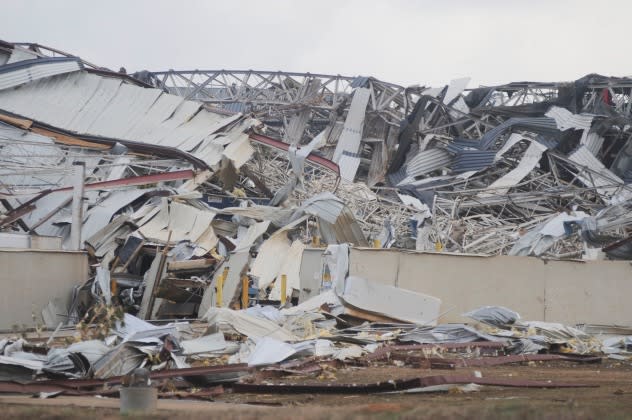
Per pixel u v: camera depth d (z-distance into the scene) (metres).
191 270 118.06
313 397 47.44
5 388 50.12
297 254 132.38
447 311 93.75
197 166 199.12
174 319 106.56
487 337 77.12
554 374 60.50
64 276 101.75
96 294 100.69
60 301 100.88
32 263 98.62
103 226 156.25
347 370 62.16
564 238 153.12
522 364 68.12
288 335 76.56
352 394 49.00
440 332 78.56
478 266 101.00
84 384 51.88
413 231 179.88
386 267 98.62
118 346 57.47
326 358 66.25
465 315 88.94
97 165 198.00
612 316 102.62
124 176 198.50
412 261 99.56
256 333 75.88
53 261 100.75
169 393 49.22
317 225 143.50
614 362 70.62
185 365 57.66
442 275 100.06
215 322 76.12
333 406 42.88
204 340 67.62
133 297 115.56
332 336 78.50
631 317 102.69
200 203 157.38
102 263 129.38
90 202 168.12
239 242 145.25
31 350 61.97
